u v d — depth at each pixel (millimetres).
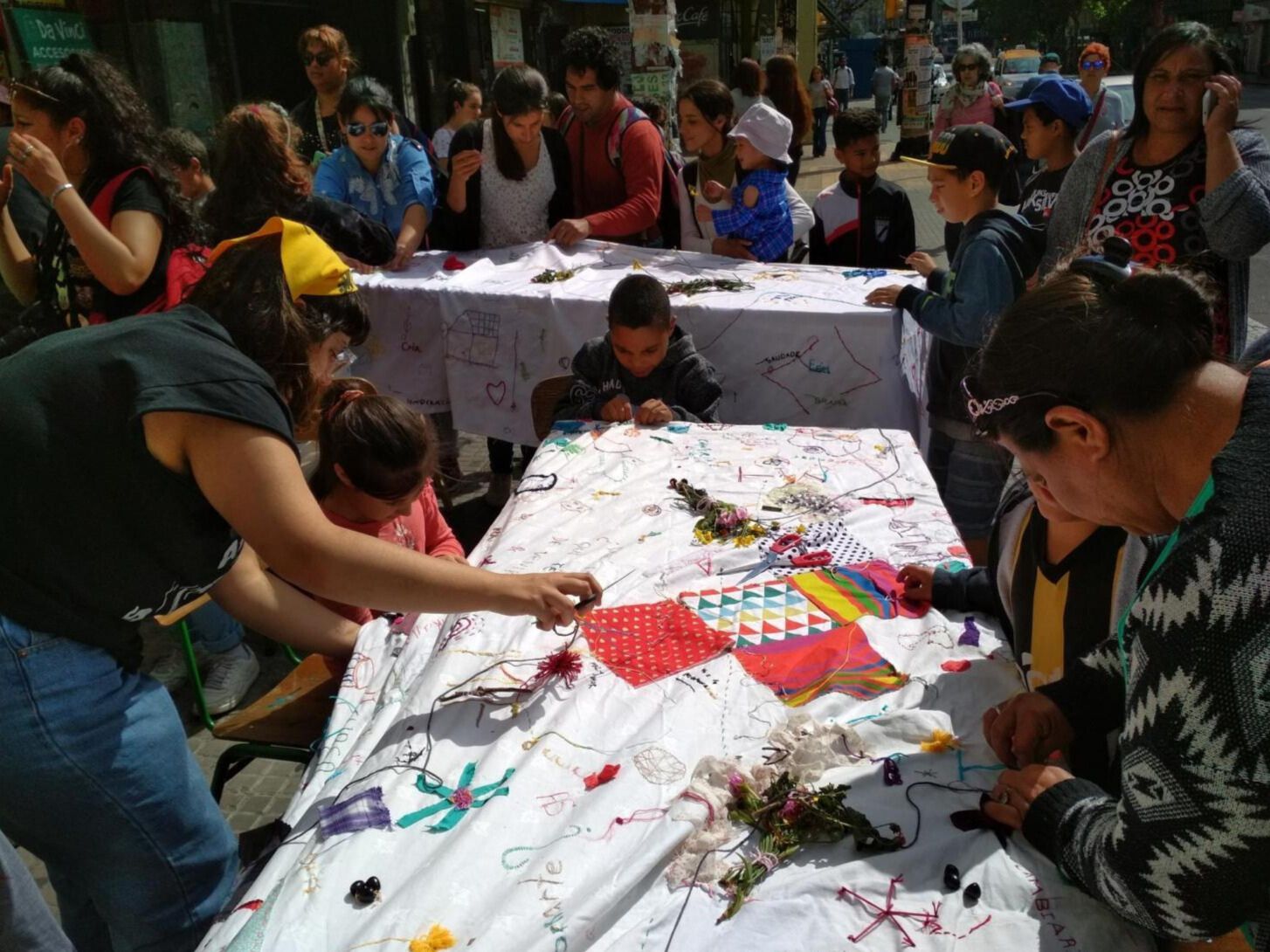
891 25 38406
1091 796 1225
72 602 1438
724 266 4004
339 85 5191
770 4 20516
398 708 1660
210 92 8445
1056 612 1506
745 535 2188
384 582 1448
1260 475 884
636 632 1801
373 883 1246
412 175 4258
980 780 1408
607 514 2316
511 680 1661
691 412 3180
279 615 1948
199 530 1458
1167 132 2859
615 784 1414
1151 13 40844
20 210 3895
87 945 1764
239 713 1962
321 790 1512
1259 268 8195
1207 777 905
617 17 16469
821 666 1691
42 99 2775
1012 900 1205
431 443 2135
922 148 15602
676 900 1243
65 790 1477
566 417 3205
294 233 1514
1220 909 963
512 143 4258
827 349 3348
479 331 3740
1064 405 1013
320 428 2152
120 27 7746
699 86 4320
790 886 1245
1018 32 48094
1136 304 995
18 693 1416
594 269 3986
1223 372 986
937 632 1771
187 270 3035
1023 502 1599
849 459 2627
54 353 1388
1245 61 36125
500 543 2189
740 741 1523
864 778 1423
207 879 1644
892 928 1182
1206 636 881
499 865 1277
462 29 11992
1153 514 1047
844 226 4508
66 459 1358
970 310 2865
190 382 1351
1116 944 1146
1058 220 3141
